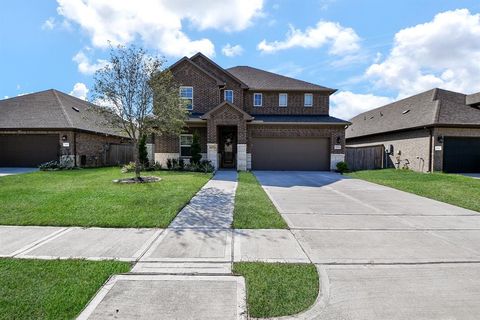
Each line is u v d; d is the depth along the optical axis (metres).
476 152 17.30
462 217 6.85
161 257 4.25
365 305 3.05
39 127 17.30
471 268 4.01
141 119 11.66
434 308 3.01
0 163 18.36
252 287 3.36
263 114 20.56
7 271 3.68
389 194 9.95
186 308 2.95
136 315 2.82
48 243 4.77
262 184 12.20
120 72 11.30
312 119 19.09
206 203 7.94
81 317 2.78
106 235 5.21
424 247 4.81
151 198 8.10
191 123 18.00
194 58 20.39
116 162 22.72
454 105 18.30
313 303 3.07
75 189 9.43
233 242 4.93
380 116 25.27
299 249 4.64
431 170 17.05
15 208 6.87
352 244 4.91
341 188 11.26
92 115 21.14
